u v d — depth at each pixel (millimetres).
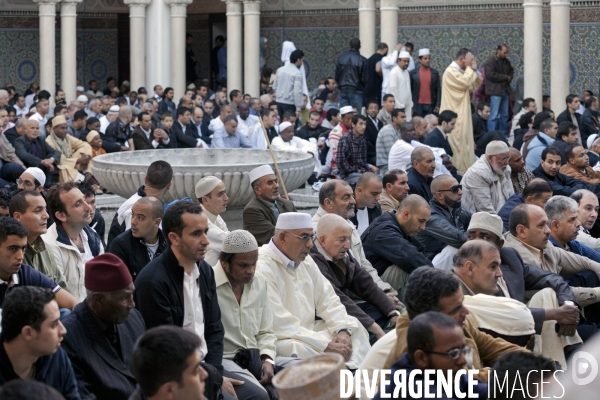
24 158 11805
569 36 16297
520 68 18281
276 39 20719
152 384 3334
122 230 6969
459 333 3674
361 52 17359
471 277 5438
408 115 15047
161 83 19250
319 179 13430
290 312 5668
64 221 5871
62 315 4938
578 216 7648
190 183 9141
